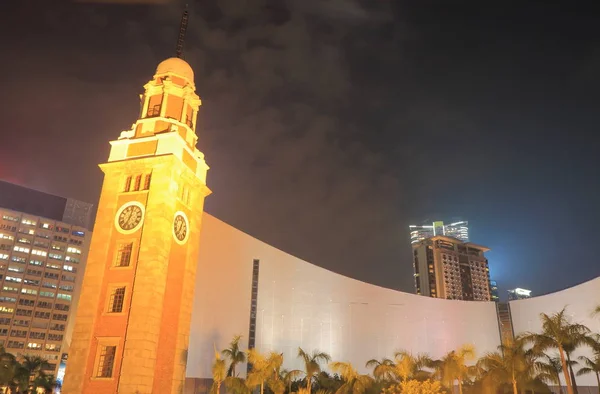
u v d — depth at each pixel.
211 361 59.59
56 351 114.50
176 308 33.94
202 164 40.06
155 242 32.09
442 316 82.00
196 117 42.19
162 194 33.50
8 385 54.06
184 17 44.53
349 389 42.25
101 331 30.84
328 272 75.69
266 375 37.62
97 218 34.44
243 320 64.94
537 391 47.41
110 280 32.25
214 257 64.81
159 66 40.94
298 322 70.38
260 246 70.50
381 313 77.62
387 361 48.62
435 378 42.41
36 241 119.06
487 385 41.72
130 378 28.67
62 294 119.12
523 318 82.50
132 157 36.03
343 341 72.75
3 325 108.94
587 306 75.19
